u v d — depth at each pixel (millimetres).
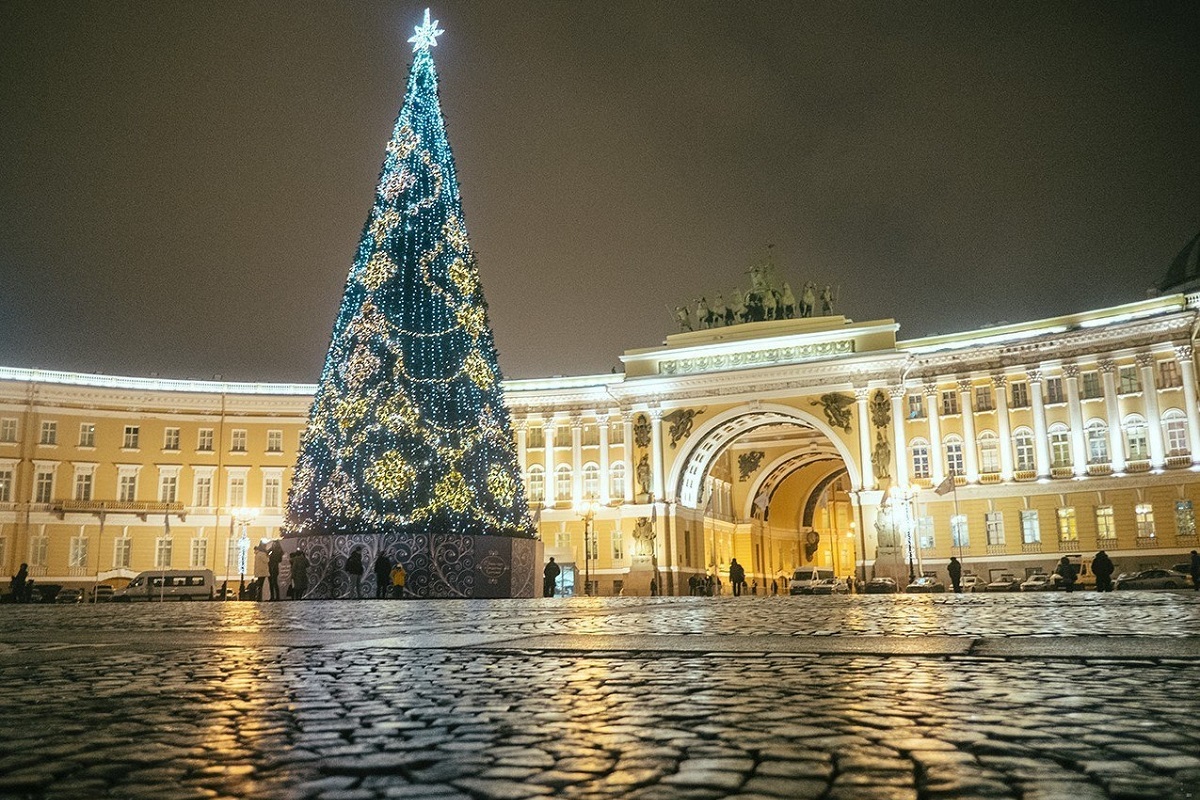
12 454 79188
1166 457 68938
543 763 4664
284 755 4910
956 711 6109
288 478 85875
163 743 5277
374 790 4133
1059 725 5562
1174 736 5199
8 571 77750
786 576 101188
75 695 7305
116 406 82938
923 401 77625
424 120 46844
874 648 10617
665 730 5574
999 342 75062
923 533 75938
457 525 44250
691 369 84000
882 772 4383
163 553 82438
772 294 85312
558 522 86938
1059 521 72000
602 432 87000
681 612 22469
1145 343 70250
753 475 96000
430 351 44438
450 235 45906
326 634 14508
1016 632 12930
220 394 85562
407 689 7586
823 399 78812
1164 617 16359
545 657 10195
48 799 4004
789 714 6090
